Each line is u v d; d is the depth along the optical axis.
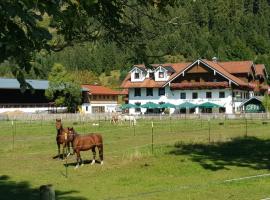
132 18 7.59
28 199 15.91
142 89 92.81
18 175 20.92
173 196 15.33
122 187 17.47
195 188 16.69
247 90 92.56
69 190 17.11
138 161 24.17
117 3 7.12
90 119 68.62
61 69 84.88
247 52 149.75
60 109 88.19
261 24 181.75
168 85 90.31
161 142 34.66
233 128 48.91
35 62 5.23
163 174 20.27
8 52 4.83
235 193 15.60
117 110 112.50
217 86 85.75
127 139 38.22
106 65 154.12
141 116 69.44
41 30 4.88
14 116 71.50
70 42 6.84
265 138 36.06
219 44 155.62
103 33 7.32
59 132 26.61
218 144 31.88
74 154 28.03
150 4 7.44
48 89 84.62
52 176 20.55
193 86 87.94
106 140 37.50
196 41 148.25
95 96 106.94
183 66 94.62
